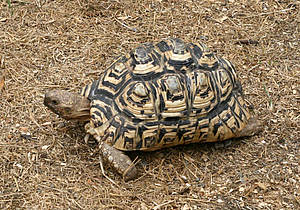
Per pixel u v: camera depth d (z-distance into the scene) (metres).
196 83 3.85
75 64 5.04
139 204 3.61
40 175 3.79
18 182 3.73
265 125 4.40
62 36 5.41
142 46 4.01
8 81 4.74
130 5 5.98
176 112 3.77
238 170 3.95
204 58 3.99
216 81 3.96
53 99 3.87
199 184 3.81
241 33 5.64
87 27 5.59
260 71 5.08
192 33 5.63
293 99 4.72
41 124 4.28
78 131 4.23
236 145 4.18
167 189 3.73
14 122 4.29
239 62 5.21
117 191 3.68
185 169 3.93
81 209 3.54
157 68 3.83
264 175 3.89
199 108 3.83
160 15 5.87
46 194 3.63
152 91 3.76
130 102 3.74
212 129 3.89
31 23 5.55
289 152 4.12
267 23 5.80
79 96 3.93
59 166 3.88
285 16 5.91
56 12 5.76
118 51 5.28
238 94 4.14
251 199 3.70
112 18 5.77
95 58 5.15
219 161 4.03
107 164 3.80
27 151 4.00
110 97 3.84
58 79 4.82
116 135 3.71
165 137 3.78
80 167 3.88
